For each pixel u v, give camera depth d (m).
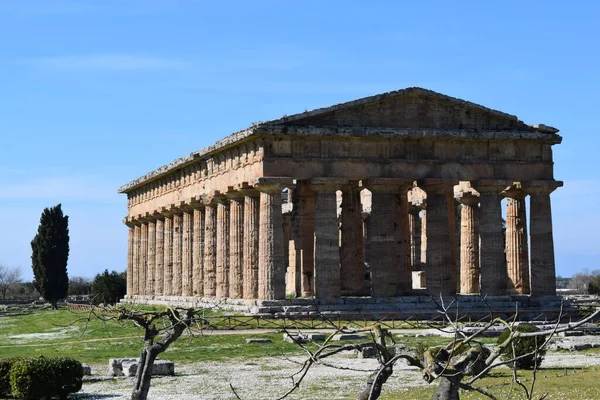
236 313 76.00
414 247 101.94
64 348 65.50
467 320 74.75
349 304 76.19
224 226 86.81
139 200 120.81
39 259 152.88
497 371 47.34
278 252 75.75
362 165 77.69
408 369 49.94
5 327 98.19
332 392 42.16
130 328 76.75
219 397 41.06
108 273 143.62
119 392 43.97
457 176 79.94
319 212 76.50
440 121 80.06
